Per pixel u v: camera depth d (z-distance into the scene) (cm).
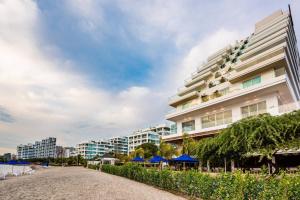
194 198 1177
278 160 1503
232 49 4553
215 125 3036
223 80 3850
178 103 4391
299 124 834
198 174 1184
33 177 2777
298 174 681
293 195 618
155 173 1777
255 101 2627
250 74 2959
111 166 3903
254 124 917
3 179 2542
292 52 3372
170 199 1178
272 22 3716
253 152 926
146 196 1255
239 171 899
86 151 16862
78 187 1600
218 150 1002
